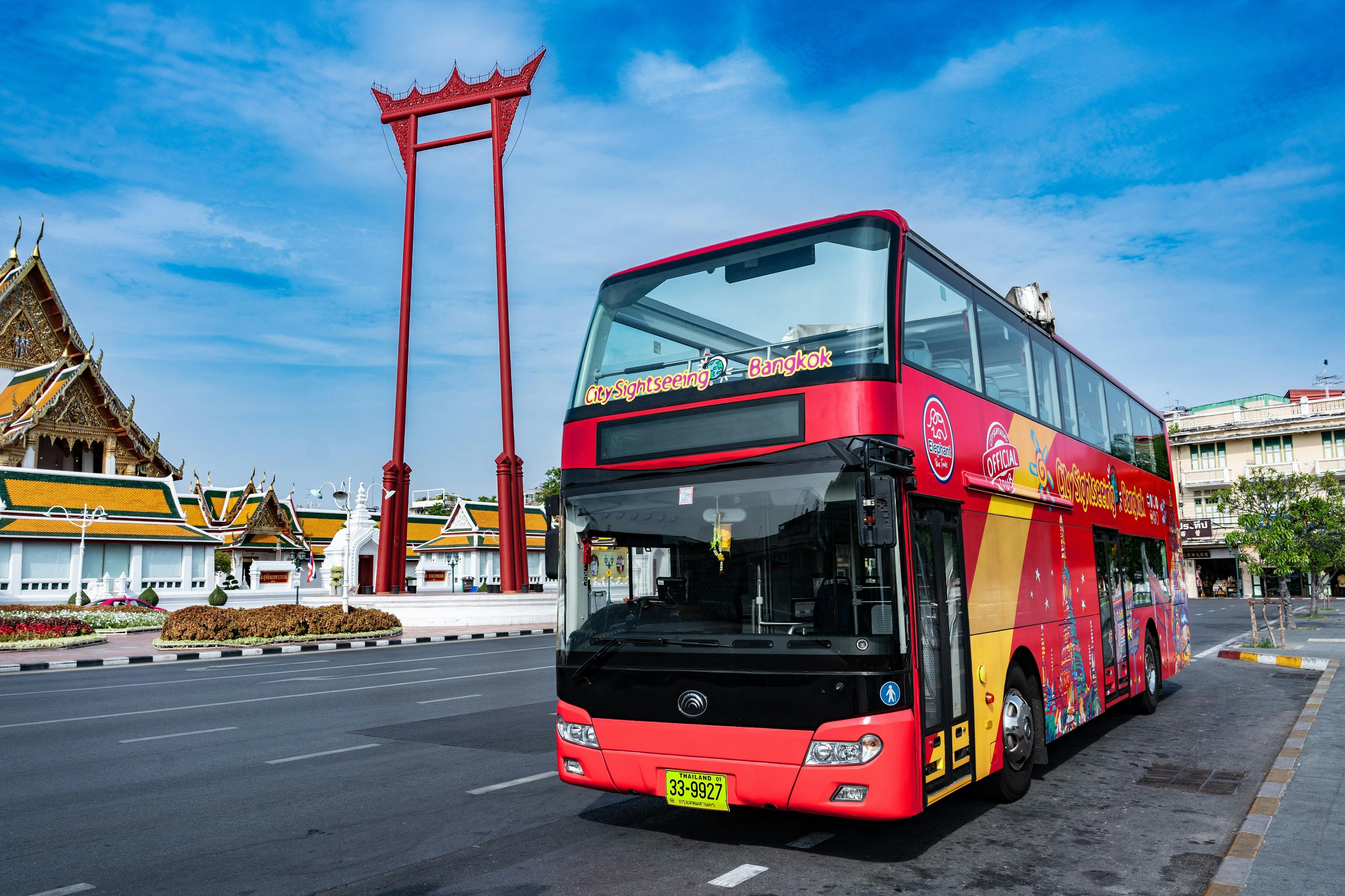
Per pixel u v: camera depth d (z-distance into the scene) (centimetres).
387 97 3722
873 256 604
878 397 557
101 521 4456
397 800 749
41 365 5803
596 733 591
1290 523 3331
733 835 634
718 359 611
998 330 798
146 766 899
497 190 3650
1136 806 702
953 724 598
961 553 648
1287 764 791
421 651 2525
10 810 727
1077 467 959
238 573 5878
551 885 533
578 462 655
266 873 563
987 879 537
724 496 577
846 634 522
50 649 2470
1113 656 999
